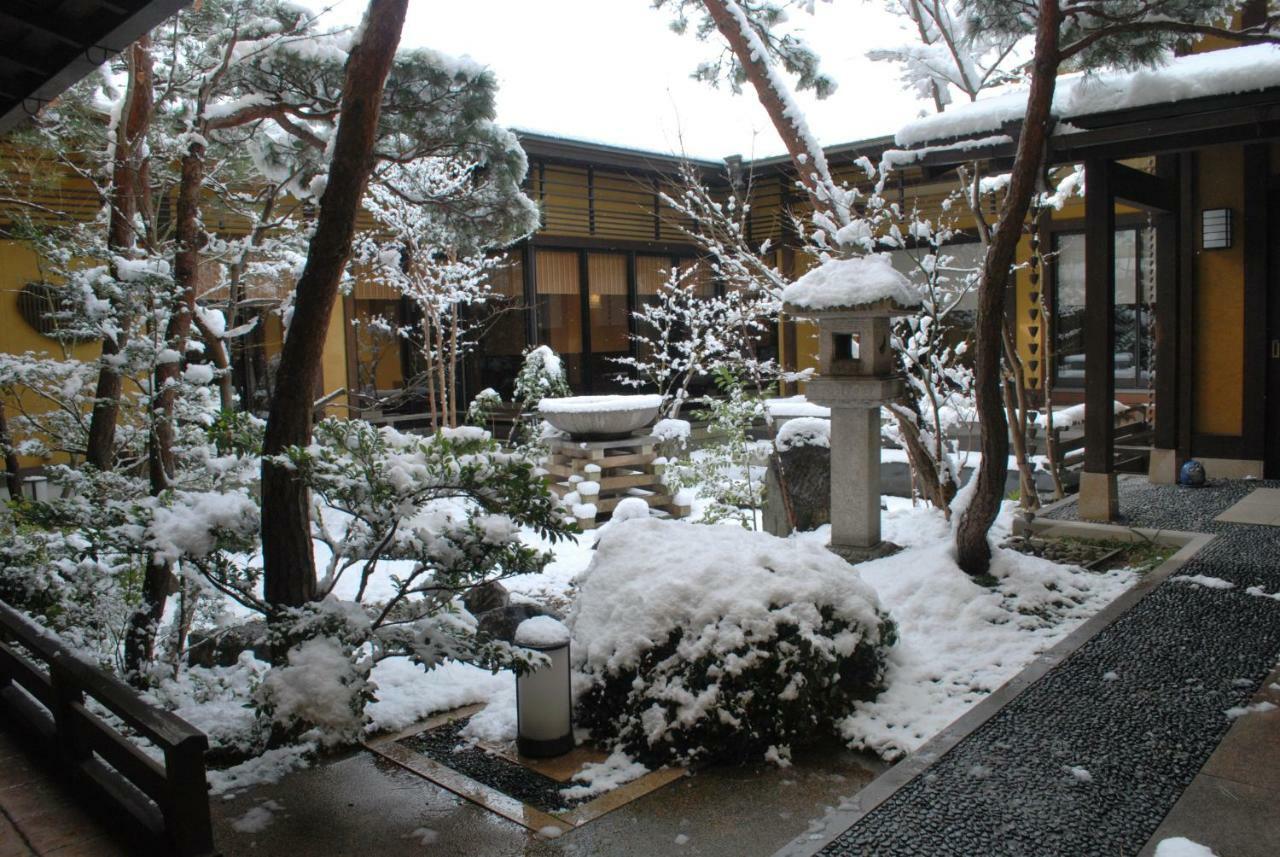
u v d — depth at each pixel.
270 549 3.88
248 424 4.46
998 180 8.09
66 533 4.00
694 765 3.48
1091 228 6.62
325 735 3.41
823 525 7.25
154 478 4.77
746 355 12.30
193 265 5.19
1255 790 2.90
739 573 3.78
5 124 4.55
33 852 2.91
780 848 2.80
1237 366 8.14
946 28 7.30
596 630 3.93
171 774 2.63
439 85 5.85
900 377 6.10
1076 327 12.38
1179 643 4.23
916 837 2.73
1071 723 3.46
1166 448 8.26
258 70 5.58
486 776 3.46
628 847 2.88
